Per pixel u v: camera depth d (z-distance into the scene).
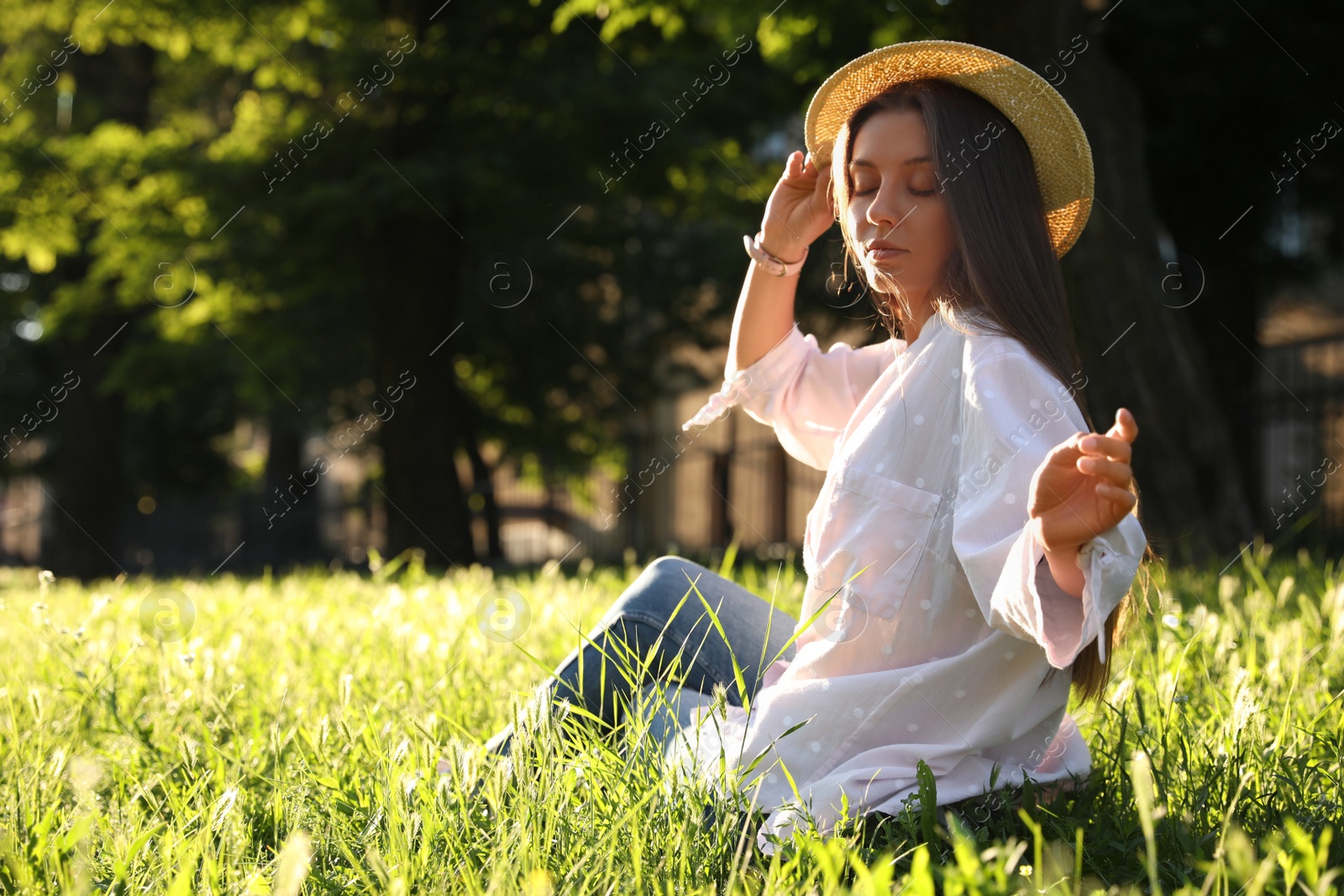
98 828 3.07
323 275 22.09
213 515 39.84
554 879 2.53
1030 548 2.36
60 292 24.80
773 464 28.56
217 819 3.00
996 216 2.84
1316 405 18.94
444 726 3.85
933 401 2.85
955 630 2.83
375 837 2.90
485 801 3.03
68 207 22.45
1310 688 3.99
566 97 18.83
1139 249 11.73
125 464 36.06
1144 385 11.52
